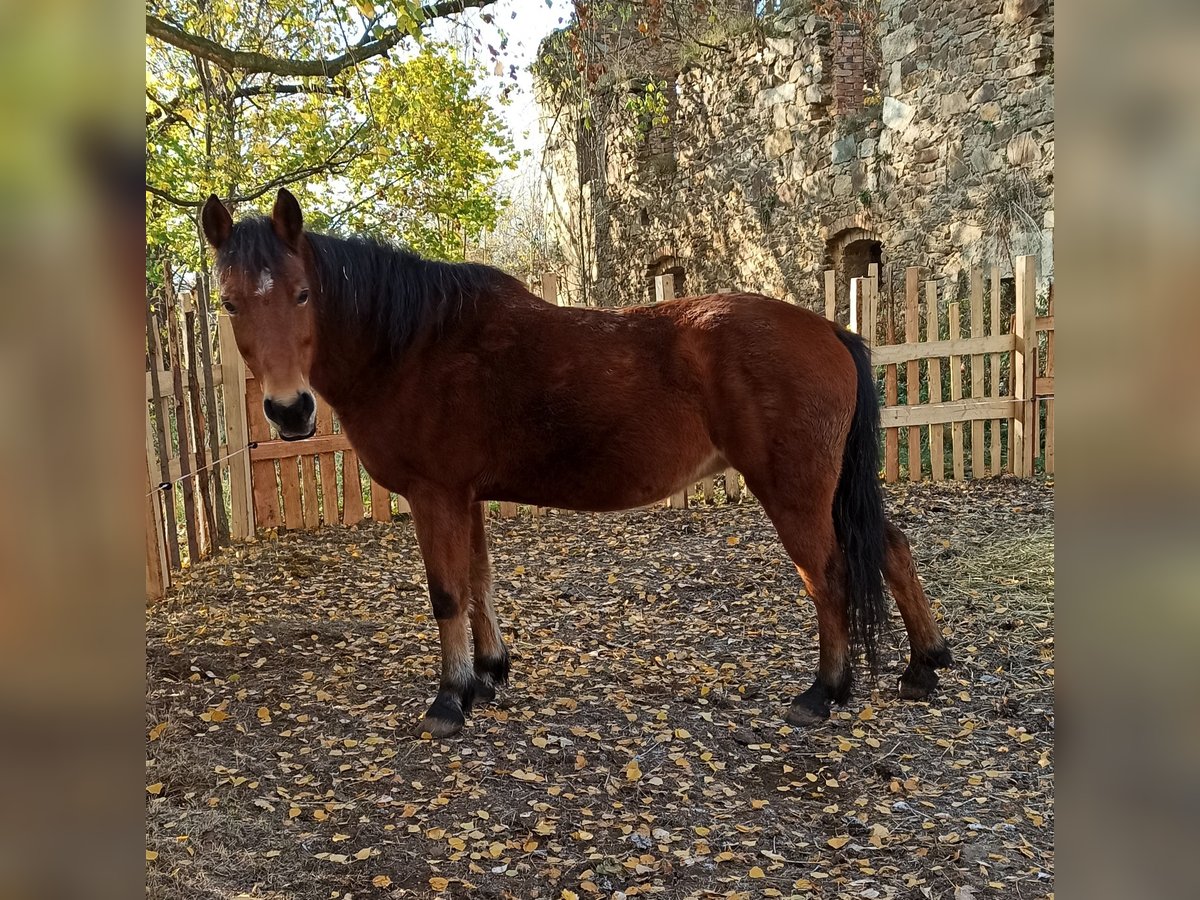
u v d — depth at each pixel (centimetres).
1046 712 319
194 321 537
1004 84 796
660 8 922
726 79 1141
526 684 360
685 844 242
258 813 254
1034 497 620
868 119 948
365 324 304
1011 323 679
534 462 312
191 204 793
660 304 326
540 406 304
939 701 334
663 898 217
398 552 568
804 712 317
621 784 275
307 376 289
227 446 580
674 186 1254
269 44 793
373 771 281
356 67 686
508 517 667
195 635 402
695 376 304
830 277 666
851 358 315
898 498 640
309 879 224
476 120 984
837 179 998
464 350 308
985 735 306
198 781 270
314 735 308
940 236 873
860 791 272
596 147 1384
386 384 310
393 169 996
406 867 230
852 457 312
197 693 338
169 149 860
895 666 368
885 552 326
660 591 479
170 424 512
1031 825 249
